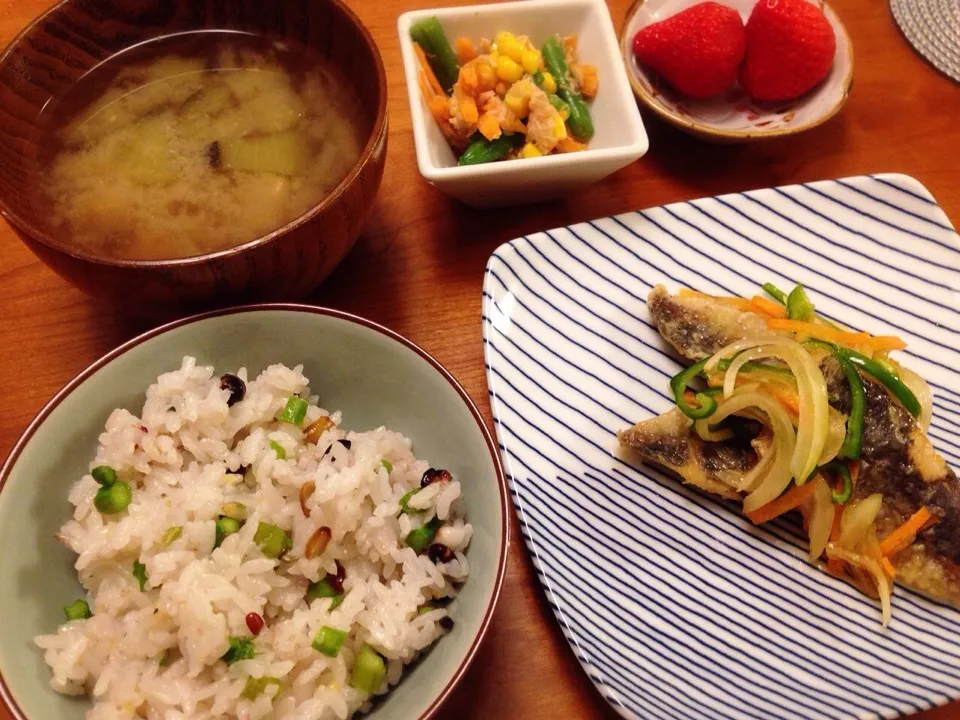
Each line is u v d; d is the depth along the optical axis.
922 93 0.38
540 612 0.27
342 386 0.28
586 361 0.31
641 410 0.31
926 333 0.32
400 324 0.32
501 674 0.26
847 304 0.33
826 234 0.33
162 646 0.23
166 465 0.25
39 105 0.29
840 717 0.26
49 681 0.22
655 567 0.28
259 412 0.26
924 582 0.28
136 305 0.26
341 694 0.23
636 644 0.27
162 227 0.27
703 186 0.35
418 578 0.24
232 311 0.25
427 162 0.30
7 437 0.29
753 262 0.33
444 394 0.25
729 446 0.30
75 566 0.24
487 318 0.30
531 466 0.29
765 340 0.30
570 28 0.35
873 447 0.29
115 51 0.30
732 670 0.27
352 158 0.29
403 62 0.33
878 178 0.33
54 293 0.31
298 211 0.28
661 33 0.35
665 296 0.31
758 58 0.35
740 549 0.29
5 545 0.23
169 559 0.24
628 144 0.32
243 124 0.29
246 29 0.31
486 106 0.33
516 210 0.34
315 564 0.24
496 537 0.23
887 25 0.39
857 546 0.29
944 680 0.27
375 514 0.24
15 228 0.24
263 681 0.23
